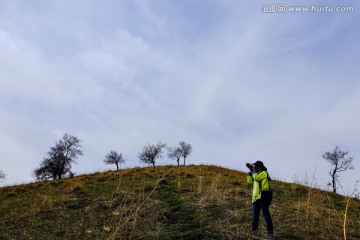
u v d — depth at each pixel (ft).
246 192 45.14
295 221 32.07
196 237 26.84
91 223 33.96
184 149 187.42
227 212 34.01
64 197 48.06
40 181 80.38
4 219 39.14
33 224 35.78
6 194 60.39
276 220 32.01
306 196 44.04
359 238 28.37
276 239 26.55
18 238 31.48
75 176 84.89
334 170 127.75
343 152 129.49
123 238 27.63
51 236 31.35
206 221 31.37
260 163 27.61
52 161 167.02
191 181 56.03
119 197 42.86
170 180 59.06
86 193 49.85
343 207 40.04
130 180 61.41
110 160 174.29
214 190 42.65
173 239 26.96
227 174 72.28
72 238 30.25
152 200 39.75
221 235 27.09
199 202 38.22
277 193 46.62
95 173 86.58
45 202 45.57
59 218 37.27
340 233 29.25
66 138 172.14
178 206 37.04
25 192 60.64
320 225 31.07
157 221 32.19
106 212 37.14
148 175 68.08
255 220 27.09
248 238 26.02
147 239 27.25
